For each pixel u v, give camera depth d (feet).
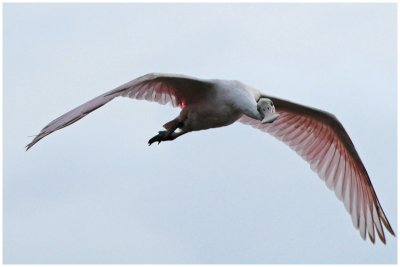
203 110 45.62
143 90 44.83
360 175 50.14
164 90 45.65
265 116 43.52
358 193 50.34
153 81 44.55
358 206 50.24
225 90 45.14
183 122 46.47
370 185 49.62
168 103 46.09
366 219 49.88
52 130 37.55
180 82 44.83
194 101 46.06
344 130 49.78
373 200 49.65
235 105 44.93
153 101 45.55
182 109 46.55
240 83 45.73
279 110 50.37
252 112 44.24
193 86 45.24
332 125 50.06
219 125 46.09
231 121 45.93
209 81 45.14
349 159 50.47
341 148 50.60
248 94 45.03
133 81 41.34
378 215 49.47
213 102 45.32
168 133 46.55
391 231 49.21
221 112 45.37
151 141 46.80
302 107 49.73
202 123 46.14
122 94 44.04
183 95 45.96
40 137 37.42
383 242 49.34
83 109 38.14
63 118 37.93
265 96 48.73
